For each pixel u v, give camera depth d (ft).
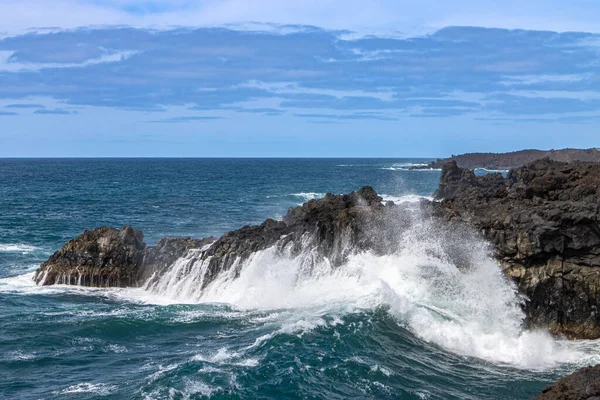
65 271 115.44
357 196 121.90
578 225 87.40
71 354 75.92
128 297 106.63
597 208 87.86
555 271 87.92
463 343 80.28
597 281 85.97
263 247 106.83
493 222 94.53
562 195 104.58
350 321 83.35
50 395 63.67
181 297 106.42
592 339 85.81
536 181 109.70
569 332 87.25
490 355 77.66
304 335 78.74
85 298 105.40
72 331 84.17
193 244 119.14
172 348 77.82
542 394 48.73
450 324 84.02
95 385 66.13
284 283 101.91
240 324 87.35
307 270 102.99
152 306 99.71
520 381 69.31
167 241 119.65
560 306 87.76
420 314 85.25
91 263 115.55
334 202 114.62
